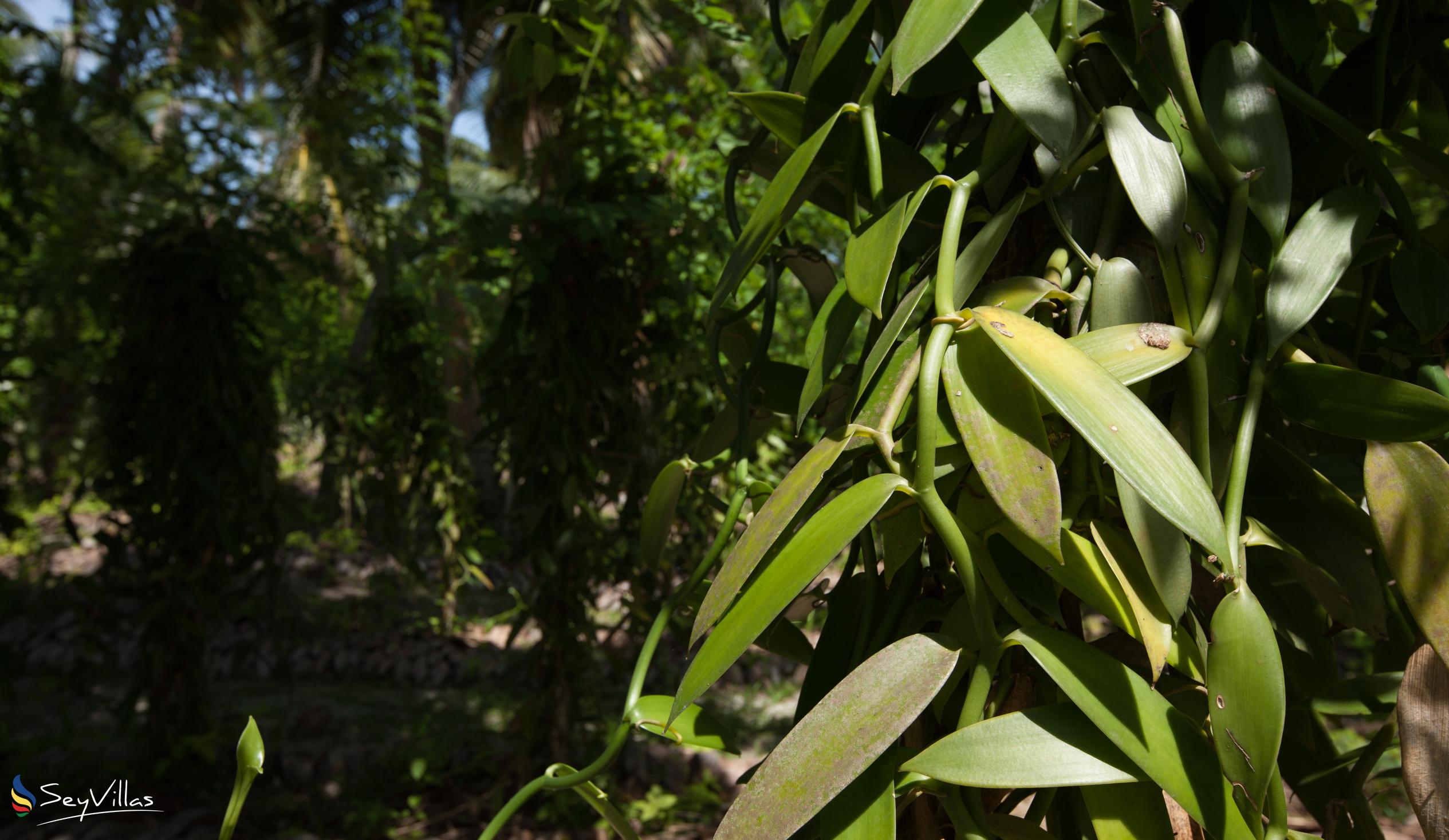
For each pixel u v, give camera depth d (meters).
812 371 0.59
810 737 0.46
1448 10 0.71
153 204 3.97
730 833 0.44
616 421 3.26
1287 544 0.55
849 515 0.47
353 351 6.36
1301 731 0.74
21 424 4.77
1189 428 0.55
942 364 0.50
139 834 3.44
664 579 3.10
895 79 0.54
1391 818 3.41
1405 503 0.50
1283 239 0.56
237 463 3.87
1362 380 0.53
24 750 3.95
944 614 0.58
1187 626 0.54
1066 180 0.58
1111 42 0.58
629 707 0.63
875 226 0.57
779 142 0.78
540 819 3.57
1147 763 0.44
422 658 5.86
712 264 3.15
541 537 3.30
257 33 9.25
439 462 4.18
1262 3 0.68
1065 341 0.48
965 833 0.47
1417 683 0.49
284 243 3.92
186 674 3.96
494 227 2.90
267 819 3.69
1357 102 0.70
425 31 4.30
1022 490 0.45
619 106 3.20
